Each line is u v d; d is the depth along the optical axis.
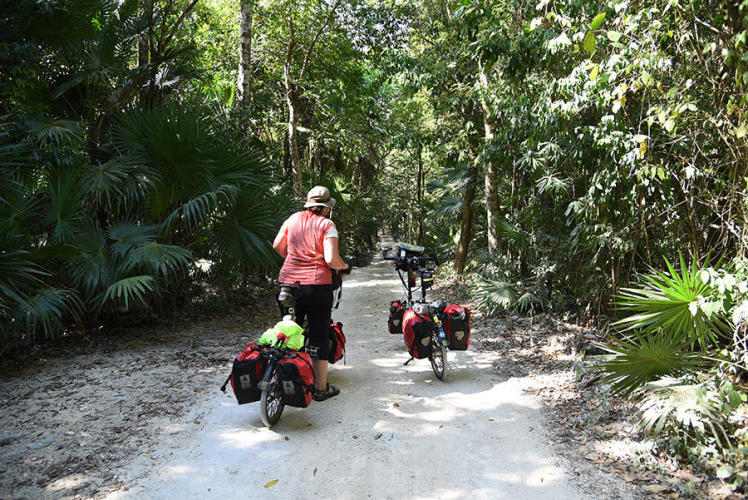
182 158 6.64
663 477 2.98
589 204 5.59
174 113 6.81
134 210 7.11
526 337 6.56
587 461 3.23
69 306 6.16
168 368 5.28
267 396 3.70
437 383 4.86
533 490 2.92
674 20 4.05
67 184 5.93
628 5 4.32
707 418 3.18
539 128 6.14
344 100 16.23
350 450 3.44
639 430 3.40
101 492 2.88
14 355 5.52
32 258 4.99
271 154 14.84
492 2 6.23
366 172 24.97
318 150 19.25
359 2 14.42
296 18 14.55
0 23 5.90
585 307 7.08
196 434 3.67
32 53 6.06
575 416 3.92
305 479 3.06
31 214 5.53
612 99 4.84
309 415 4.06
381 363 5.61
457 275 13.34
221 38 14.88
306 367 3.71
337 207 18.69
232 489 2.94
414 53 12.12
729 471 2.90
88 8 6.56
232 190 6.63
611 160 5.35
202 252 7.98
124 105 7.23
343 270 4.68
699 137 4.49
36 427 3.74
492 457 3.32
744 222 3.85
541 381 4.80
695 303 3.21
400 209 33.44
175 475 3.08
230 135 9.98
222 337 6.78
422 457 3.34
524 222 8.31
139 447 3.45
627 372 3.31
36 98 6.71
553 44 4.67
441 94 11.32
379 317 8.63
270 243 7.50
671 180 4.84
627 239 5.44
